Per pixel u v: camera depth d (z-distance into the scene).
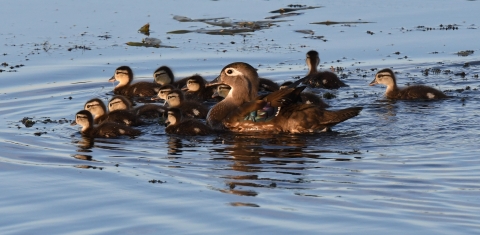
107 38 27.94
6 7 32.66
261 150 16.28
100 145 16.95
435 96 21.11
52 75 23.92
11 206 12.98
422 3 34.25
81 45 26.97
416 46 27.17
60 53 26.05
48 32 28.62
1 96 21.73
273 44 27.48
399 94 21.48
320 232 11.64
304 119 17.72
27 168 15.09
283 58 25.86
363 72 24.45
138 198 13.24
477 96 21.25
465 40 27.70
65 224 12.16
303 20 30.92
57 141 17.33
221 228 11.84
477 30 29.06
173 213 12.51
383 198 13.04
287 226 11.88
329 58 26.02
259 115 18.00
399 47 27.09
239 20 30.81
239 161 15.42
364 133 17.56
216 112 18.94
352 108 17.75
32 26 29.45
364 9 33.03
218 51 26.58
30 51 26.23
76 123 18.05
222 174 14.54
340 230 11.71
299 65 25.12
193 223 12.07
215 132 18.14
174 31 29.03
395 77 21.81
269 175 14.41
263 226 11.88
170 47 27.11
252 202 12.93
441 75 23.80
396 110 19.95
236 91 19.08
